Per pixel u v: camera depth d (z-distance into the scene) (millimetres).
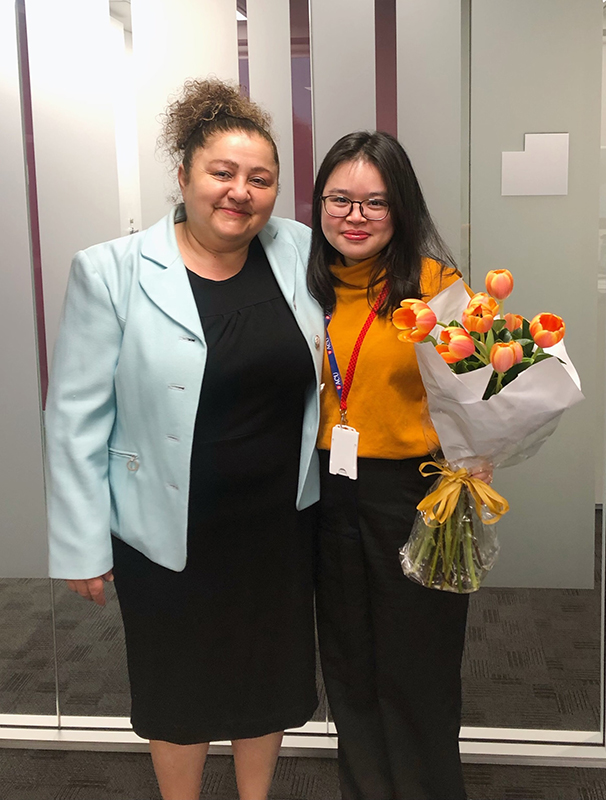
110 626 2768
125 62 2244
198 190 1438
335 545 1660
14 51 2213
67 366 1533
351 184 1469
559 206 2184
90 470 1545
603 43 2166
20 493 2404
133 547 1587
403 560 1559
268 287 1588
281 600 1667
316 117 2207
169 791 1752
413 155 2188
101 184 2271
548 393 1318
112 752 2182
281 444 1600
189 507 1547
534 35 2105
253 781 1804
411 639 1630
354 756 1754
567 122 2141
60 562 1544
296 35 2188
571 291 2223
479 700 2307
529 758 2088
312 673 1778
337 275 1614
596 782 2021
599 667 2443
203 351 1466
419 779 1703
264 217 1492
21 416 2365
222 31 2201
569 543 2348
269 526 1618
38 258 2320
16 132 2248
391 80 2166
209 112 1470
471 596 2846
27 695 2400
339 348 1584
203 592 1601
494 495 1458
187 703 1648
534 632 2625
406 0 2119
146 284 1479
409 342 1440
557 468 2312
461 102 2152
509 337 1427
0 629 2760
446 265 1613
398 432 1553
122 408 1539
